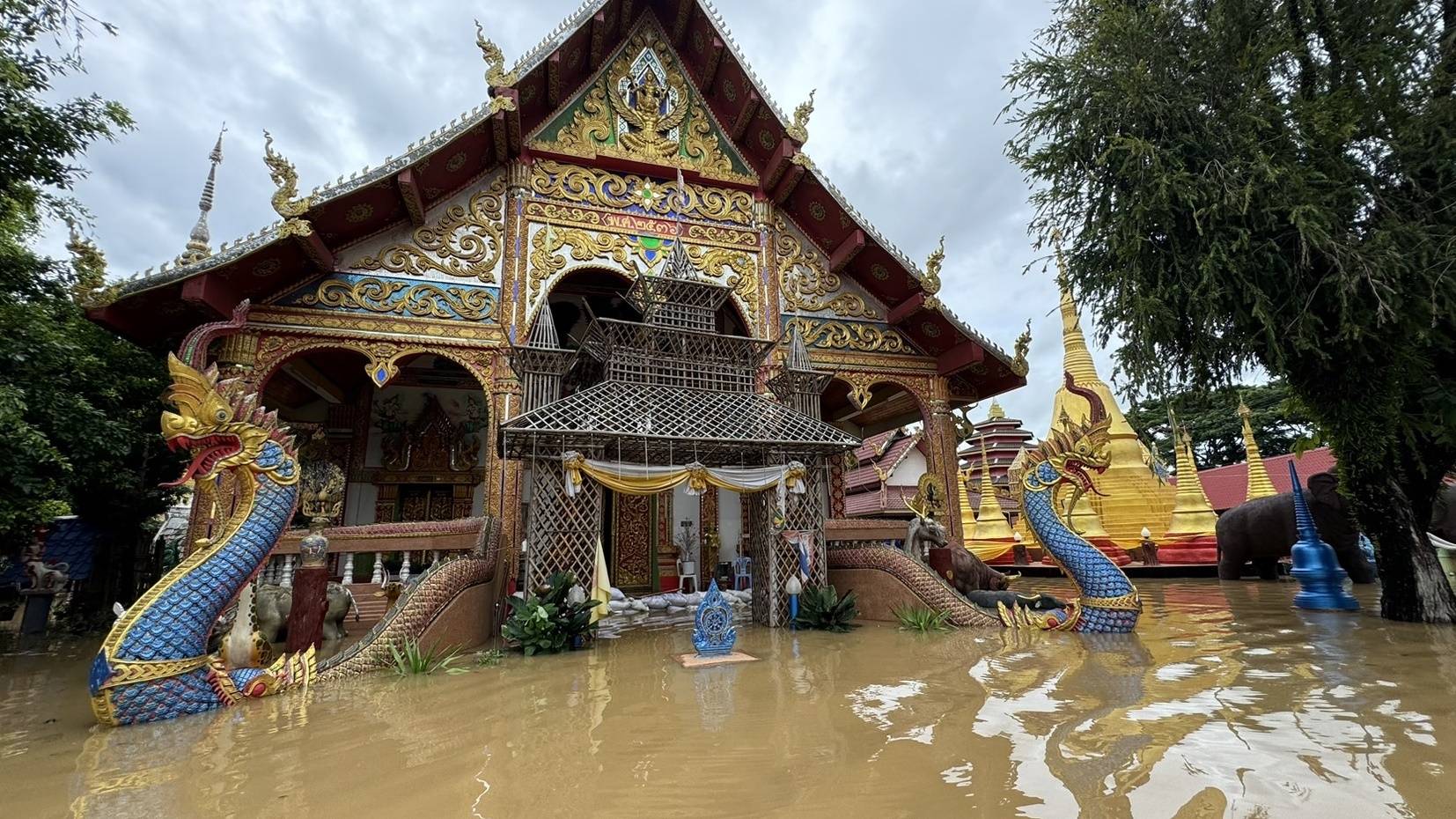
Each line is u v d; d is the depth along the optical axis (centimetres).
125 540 1357
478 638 827
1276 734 357
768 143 1457
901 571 953
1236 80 746
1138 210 732
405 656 621
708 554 1574
